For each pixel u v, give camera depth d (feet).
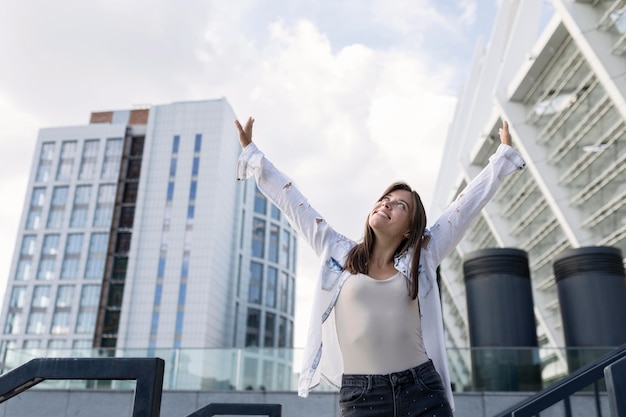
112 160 268.00
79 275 248.32
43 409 33.78
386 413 6.19
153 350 36.06
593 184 62.28
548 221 75.82
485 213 88.58
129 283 240.12
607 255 40.73
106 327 239.50
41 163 273.75
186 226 247.50
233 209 275.18
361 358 6.49
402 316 6.51
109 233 253.24
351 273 6.86
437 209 125.39
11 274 253.65
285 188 7.61
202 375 34.91
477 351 34.17
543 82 69.77
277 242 304.71
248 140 8.03
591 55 53.52
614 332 38.45
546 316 81.92
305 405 33.30
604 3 53.26
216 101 269.85
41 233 259.60
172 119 268.41
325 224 7.41
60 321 242.17
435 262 7.06
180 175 256.93
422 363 6.42
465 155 91.40
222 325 250.98
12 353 37.35
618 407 3.95
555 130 67.31
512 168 7.67
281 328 293.43
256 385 34.37
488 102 97.30
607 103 58.90
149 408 4.38
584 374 10.35
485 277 42.93
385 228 6.81
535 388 32.94
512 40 78.48
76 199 263.29
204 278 238.48
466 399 32.86
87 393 34.09
